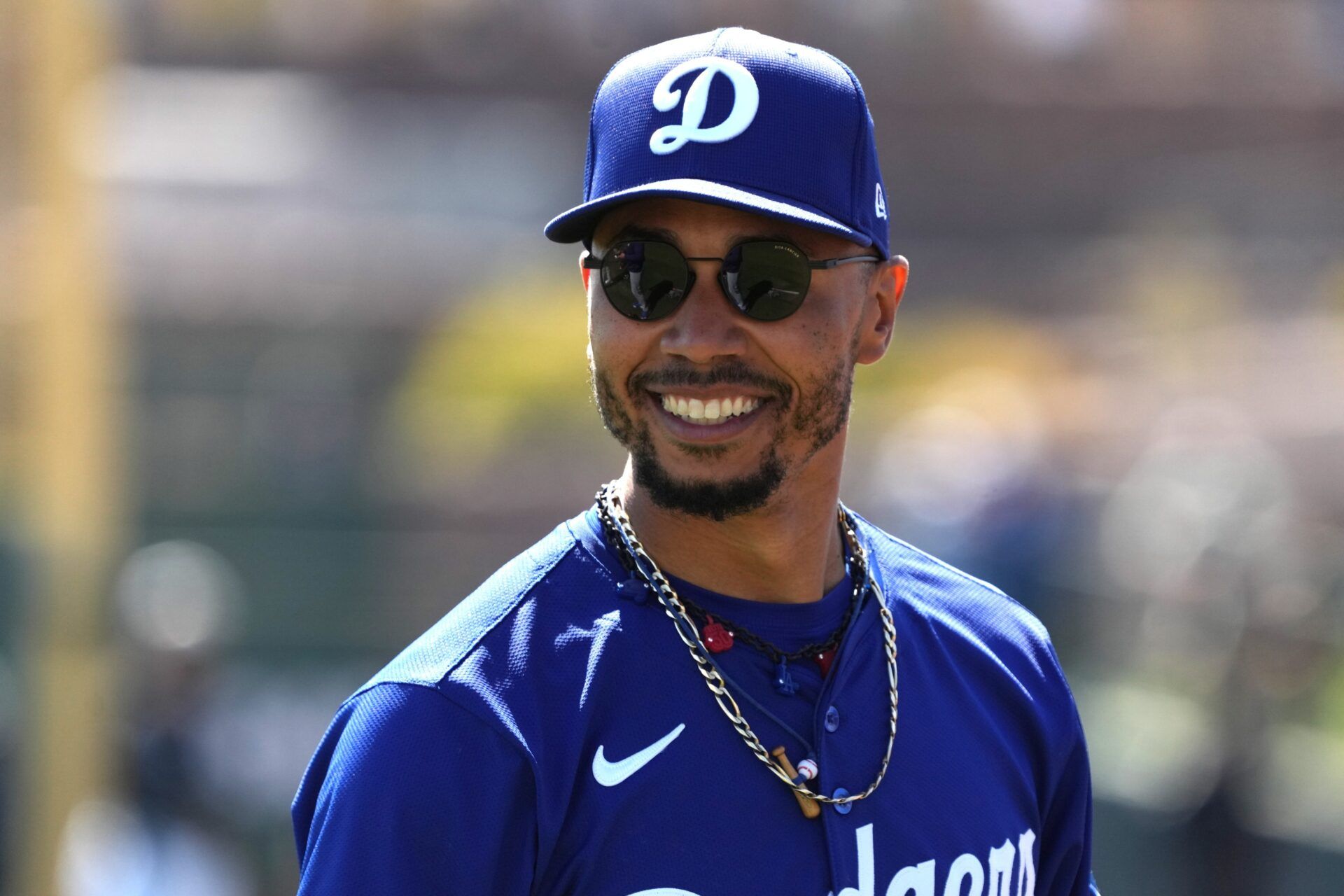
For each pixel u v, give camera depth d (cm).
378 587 3619
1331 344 5347
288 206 6062
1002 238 6388
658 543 770
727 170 742
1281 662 2458
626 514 769
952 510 3650
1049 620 3338
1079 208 6397
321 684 3534
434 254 5988
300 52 6619
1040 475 3747
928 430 4197
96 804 2492
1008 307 6175
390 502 4653
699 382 743
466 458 4744
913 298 6219
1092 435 4578
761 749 723
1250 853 2397
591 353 780
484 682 700
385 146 6494
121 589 2603
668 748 713
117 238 5294
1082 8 6375
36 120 2616
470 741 686
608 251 759
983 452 3812
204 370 5431
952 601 859
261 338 5562
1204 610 2572
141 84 6469
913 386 5100
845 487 4197
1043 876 870
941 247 6369
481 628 719
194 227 5794
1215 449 3428
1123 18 6384
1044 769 848
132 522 4016
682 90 758
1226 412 4512
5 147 2608
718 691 729
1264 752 2423
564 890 698
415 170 6438
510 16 6562
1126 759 2691
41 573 2555
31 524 2589
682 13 6375
